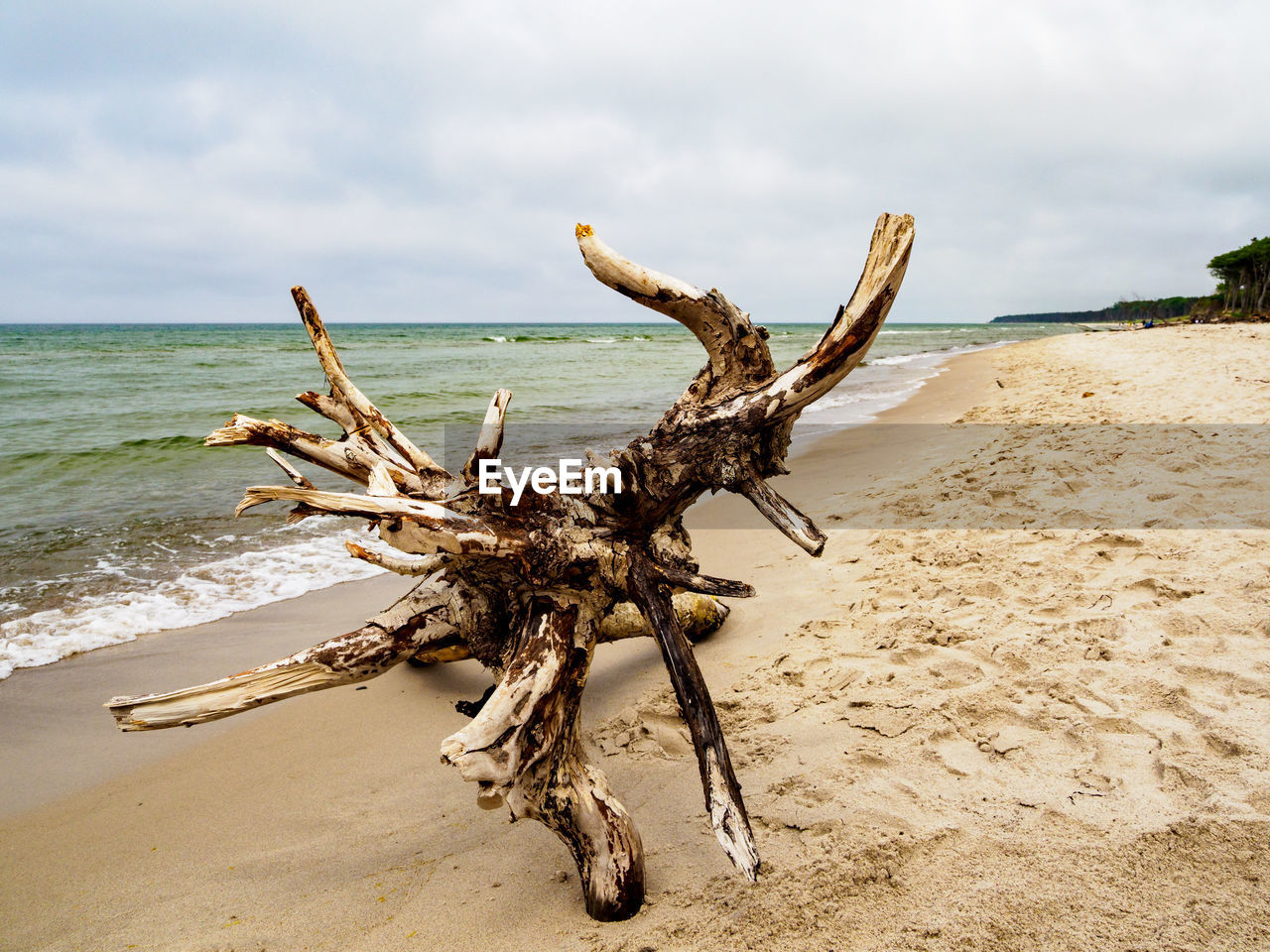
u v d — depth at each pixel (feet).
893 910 6.48
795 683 11.05
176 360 89.25
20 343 136.77
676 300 7.85
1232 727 8.24
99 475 28.78
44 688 12.63
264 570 18.86
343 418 10.69
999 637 11.32
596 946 6.52
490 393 54.80
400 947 6.78
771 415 7.91
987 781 8.14
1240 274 205.46
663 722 10.62
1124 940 5.88
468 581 8.30
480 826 8.72
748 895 6.88
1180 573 12.33
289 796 9.55
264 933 7.09
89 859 8.41
